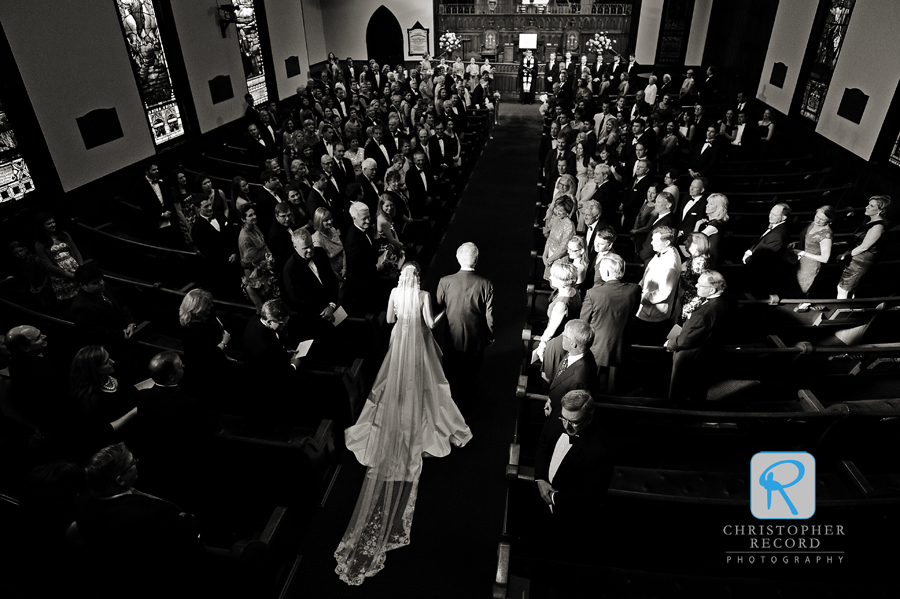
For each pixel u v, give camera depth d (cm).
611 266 446
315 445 443
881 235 597
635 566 393
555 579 338
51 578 353
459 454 521
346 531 440
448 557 423
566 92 1772
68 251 661
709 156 1021
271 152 1225
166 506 280
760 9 1642
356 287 614
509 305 796
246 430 451
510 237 1022
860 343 611
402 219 809
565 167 888
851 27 1150
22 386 416
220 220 707
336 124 1292
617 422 470
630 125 1217
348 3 2311
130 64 1088
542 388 548
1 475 429
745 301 571
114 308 531
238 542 331
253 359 415
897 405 421
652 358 572
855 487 365
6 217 829
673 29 2175
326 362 605
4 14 805
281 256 618
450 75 1794
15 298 711
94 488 267
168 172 1203
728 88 1897
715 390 550
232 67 1497
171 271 788
